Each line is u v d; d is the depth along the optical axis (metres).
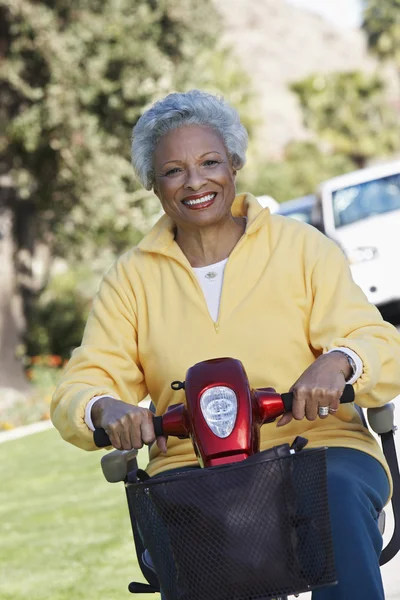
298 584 2.72
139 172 3.78
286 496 2.71
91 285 26.14
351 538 2.94
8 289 20.61
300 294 3.63
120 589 5.64
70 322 24.27
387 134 50.97
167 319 3.69
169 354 3.65
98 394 3.34
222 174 3.66
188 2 20.81
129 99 19.66
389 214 13.65
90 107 19.69
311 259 3.65
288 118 70.06
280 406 3.04
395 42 53.22
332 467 3.22
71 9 19.62
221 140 3.69
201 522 2.73
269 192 44.50
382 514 3.43
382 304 13.62
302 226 3.75
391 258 13.29
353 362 3.18
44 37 18.94
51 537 7.13
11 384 19.95
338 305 3.55
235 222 3.84
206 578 2.74
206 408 2.93
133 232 21.36
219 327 3.63
